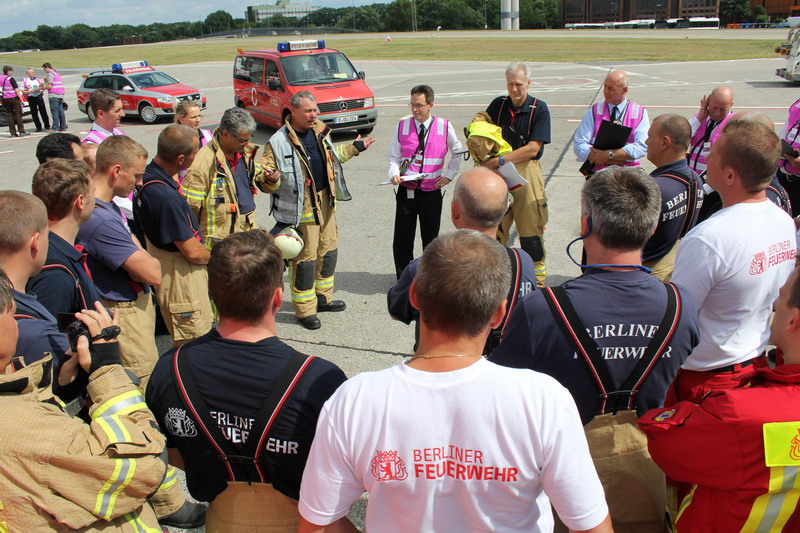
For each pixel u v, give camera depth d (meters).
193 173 4.26
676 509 2.28
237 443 1.78
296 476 1.80
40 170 2.72
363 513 3.09
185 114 5.51
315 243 4.96
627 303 1.93
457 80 23.64
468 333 1.51
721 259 2.43
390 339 4.88
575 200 8.15
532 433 1.42
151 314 3.70
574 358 1.93
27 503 1.52
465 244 1.57
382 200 8.82
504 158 4.87
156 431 1.73
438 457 1.44
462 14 108.12
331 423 1.51
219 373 1.79
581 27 92.75
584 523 1.45
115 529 1.71
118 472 1.60
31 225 2.24
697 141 5.32
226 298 1.80
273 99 14.28
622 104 5.17
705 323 2.58
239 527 1.85
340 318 5.28
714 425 1.70
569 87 19.59
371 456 1.47
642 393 1.98
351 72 14.37
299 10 132.62
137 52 65.12
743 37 43.59
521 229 5.13
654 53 32.03
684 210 3.40
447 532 1.48
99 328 1.85
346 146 5.20
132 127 16.62
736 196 2.52
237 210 4.43
